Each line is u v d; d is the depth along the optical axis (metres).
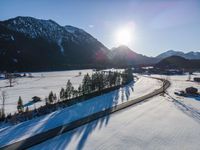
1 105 55.59
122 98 63.62
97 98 62.88
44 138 30.50
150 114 46.16
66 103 53.97
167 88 89.50
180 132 35.66
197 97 68.69
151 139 32.31
